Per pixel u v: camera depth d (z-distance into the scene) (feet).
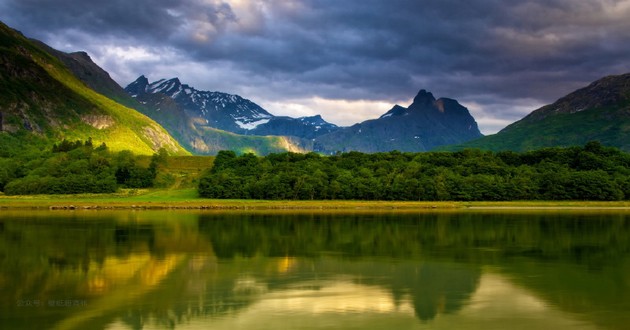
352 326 130.00
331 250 252.83
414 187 631.56
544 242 281.54
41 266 208.33
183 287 171.63
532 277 188.75
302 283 177.99
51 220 392.27
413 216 449.48
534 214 473.26
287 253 243.40
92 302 152.76
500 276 190.19
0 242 272.72
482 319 136.56
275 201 607.78
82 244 267.59
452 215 460.96
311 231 330.75
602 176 635.66
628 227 355.15
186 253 242.37
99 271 198.29
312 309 144.87
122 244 268.62
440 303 151.53
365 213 484.74
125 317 138.10
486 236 305.73
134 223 373.61
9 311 143.64
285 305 148.97
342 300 154.40
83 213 466.70
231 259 226.79
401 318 137.08
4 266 207.51
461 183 631.97
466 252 246.68
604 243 277.23
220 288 170.19
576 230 337.31
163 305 149.48
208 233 317.01
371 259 226.99
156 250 250.57
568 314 141.08
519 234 315.17
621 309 146.00
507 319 136.77
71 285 174.50
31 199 599.57
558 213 486.79
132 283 177.47
